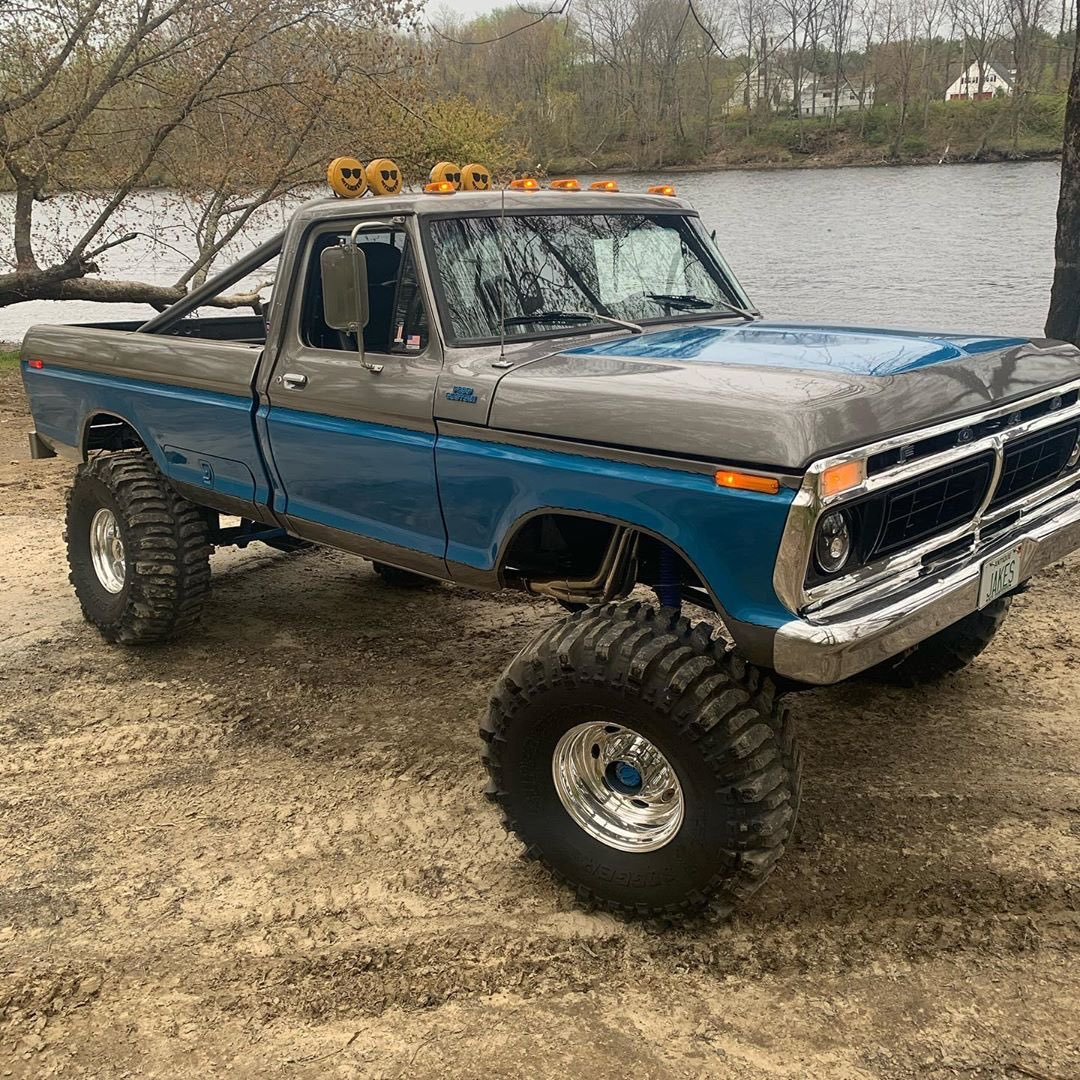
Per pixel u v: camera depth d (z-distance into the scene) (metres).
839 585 2.97
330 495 4.31
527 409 3.42
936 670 4.67
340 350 4.18
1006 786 3.97
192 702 5.02
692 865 3.11
